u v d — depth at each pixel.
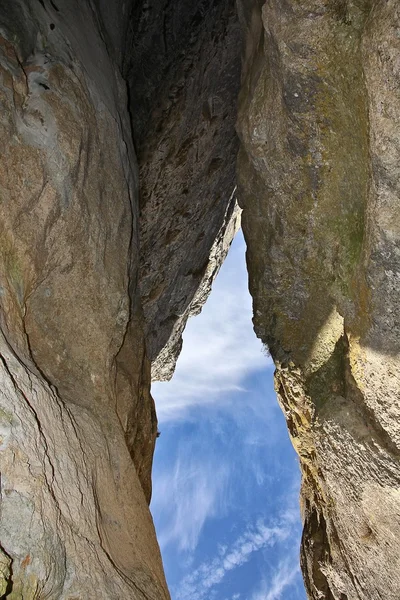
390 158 1.97
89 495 1.72
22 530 1.28
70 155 2.18
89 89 2.59
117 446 2.21
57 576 1.34
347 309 2.61
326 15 2.34
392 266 2.15
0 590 1.14
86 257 2.38
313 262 2.90
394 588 2.58
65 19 2.72
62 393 2.04
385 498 2.46
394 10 1.86
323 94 2.50
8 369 1.53
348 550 2.91
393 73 1.89
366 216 2.27
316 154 2.66
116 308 2.57
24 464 1.36
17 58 2.18
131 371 3.10
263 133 2.93
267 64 2.97
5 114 1.93
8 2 2.30
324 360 2.93
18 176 1.92
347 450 2.69
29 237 1.94
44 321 2.13
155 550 2.17
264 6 2.61
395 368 2.30
